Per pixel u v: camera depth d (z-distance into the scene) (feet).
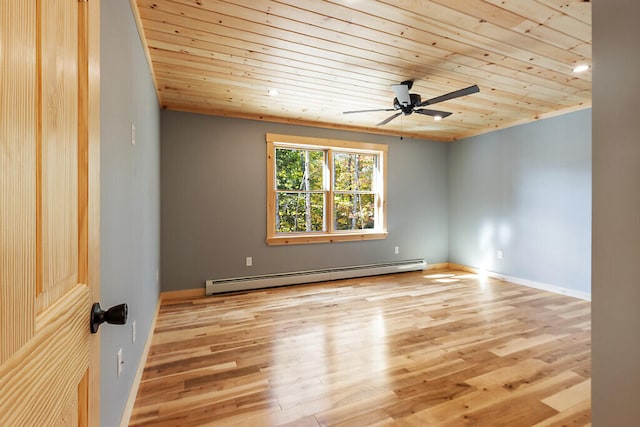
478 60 8.98
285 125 14.97
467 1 6.36
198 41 7.88
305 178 15.85
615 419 3.24
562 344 8.64
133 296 6.06
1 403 1.25
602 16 3.32
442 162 19.16
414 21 7.06
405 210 18.03
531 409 5.90
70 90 2.09
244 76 10.03
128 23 5.68
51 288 1.78
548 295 13.35
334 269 15.89
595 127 3.40
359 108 13.41
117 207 4.78
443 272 17.89
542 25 7.21
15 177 1.39
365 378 6.97
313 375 7.09
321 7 6.57
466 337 9.10
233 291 13.60
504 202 16.07
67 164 2.04
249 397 6.28
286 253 15.01
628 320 3.16
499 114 14.34
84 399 2.31
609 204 3.29
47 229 1.73
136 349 6.38
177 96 11.82
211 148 13.57
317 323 10.18
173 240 12.92
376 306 11.88
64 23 1.98
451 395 6.34
